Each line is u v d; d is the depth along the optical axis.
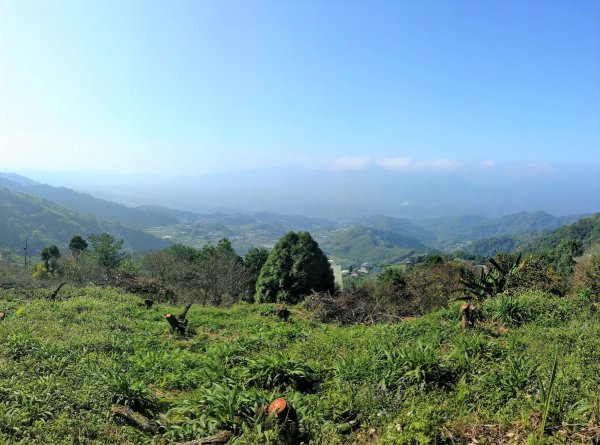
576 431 4.39
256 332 12.27
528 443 4.14
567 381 5.60
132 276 22.34
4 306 14.14
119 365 8.00
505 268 14.81
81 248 40.78
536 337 8.56
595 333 8.57
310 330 12.41
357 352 8.52
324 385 6.82
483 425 4.80
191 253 33.69
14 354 7.84
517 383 5.69
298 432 4.96
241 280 25.84
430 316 11.77
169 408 6.41
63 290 18.47
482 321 10.28
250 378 6.96
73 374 7.21
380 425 5.20
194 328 12.96
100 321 12.19
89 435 5.30
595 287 13.62
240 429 5.10
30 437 5.02
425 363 6.39
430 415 5.04
